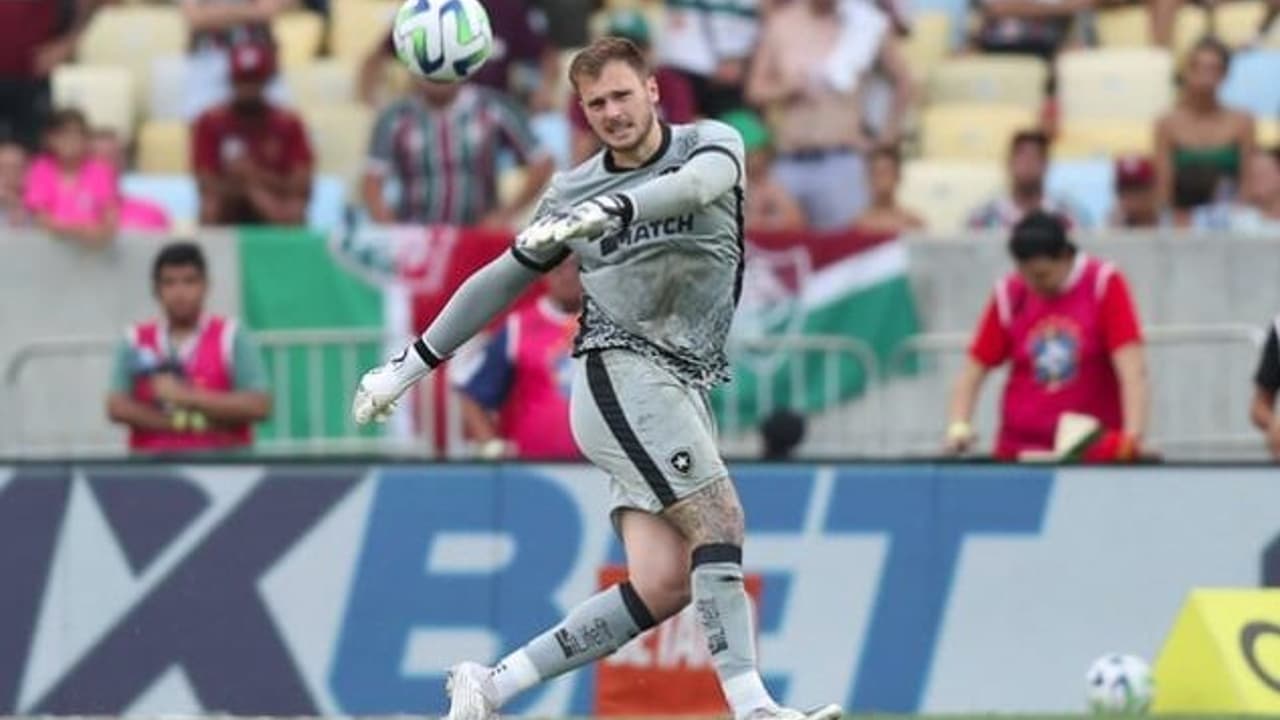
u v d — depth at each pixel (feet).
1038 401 137.80
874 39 192.65
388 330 168.45
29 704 125.29
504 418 144.05
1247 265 172.86
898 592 125.39
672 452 91.61
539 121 195.21
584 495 125.08
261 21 204.64
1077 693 124.88
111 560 125.49
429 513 125.39
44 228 175.83
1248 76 203.72
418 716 125.18
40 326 172.04
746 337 170.50
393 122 180.75
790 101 190.70
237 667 125.18
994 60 205.98
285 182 185.47
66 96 204.23
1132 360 135.44
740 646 92.27
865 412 170.91
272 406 158.61
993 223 180.24
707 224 91.40
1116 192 182.50
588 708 123.13
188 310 150.30
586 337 92.84
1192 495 125.18
